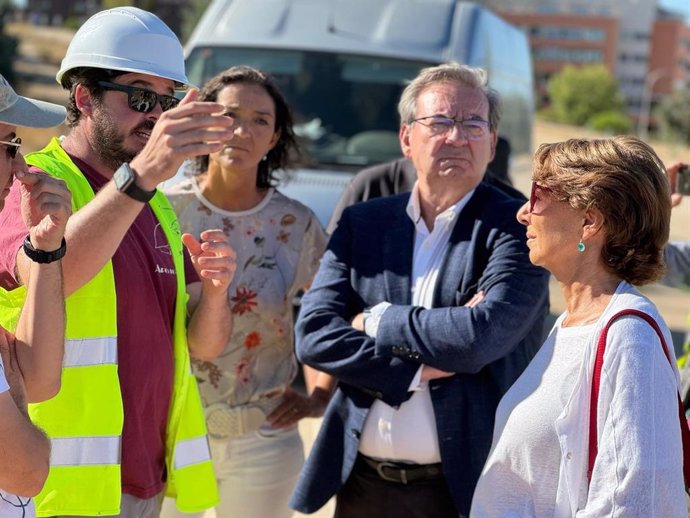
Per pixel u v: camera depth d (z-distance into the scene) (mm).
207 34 7469
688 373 3256
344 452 3195
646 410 2139
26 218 2254
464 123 3197
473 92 3252
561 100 97500
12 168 2166
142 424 2766
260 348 3631
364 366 3068
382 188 4293
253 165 3615
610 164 2309
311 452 3258
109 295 2623
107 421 2609
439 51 7297
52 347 2250
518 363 3232
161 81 2734
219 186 3648
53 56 39188
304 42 7348
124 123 2684
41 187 2186
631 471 2107
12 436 2080
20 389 2207
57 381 2285
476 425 3064
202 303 3104
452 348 2969
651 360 2176
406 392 3051
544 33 128375
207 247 3012
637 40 134750
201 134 2324
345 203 4340
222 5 7672
